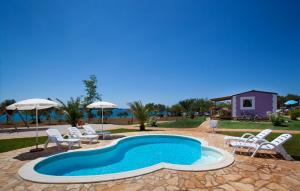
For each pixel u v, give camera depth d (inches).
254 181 189.3
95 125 906.7
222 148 344.8
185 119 1170.6
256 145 288.7
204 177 198.4
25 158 285.9
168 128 737.6
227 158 262.4
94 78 1122.7
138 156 389.4
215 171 215.3
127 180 190.4
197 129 679.1
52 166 280.8
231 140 370.0
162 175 202.7
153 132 602.2
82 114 765.9
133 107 692.7
